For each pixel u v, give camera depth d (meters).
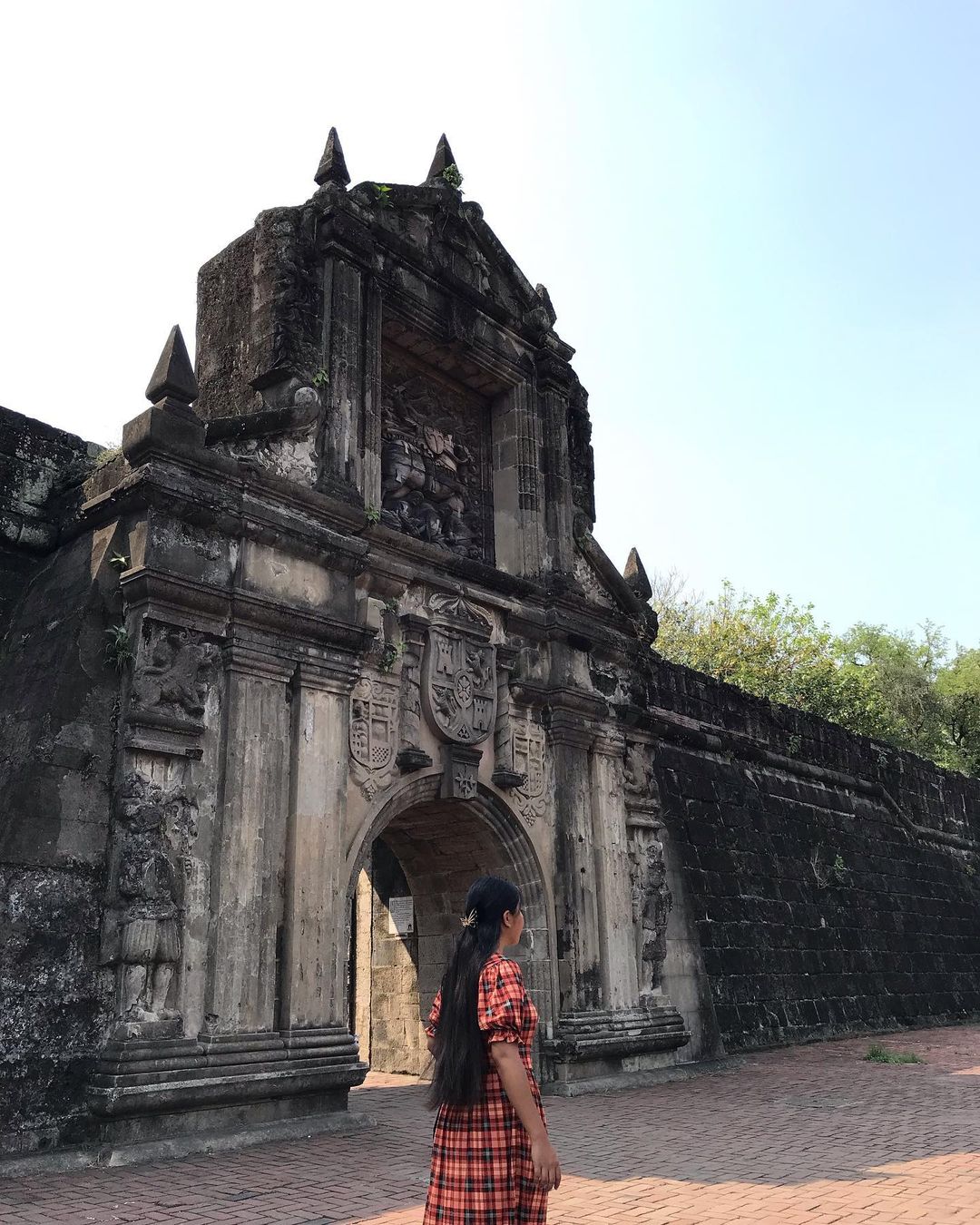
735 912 18.80
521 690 13.38
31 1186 7.25
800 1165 8.15
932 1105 11.23
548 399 15.35
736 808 20.30
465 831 13.23
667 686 19.73
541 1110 3.73
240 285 12.39
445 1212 3.71
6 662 9.94
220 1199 6.91
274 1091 9.02
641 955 14.28
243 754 9.72
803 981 19.84
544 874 13.15
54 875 8.58
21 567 10.86
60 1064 8.21
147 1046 8.42
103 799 9.04
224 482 10.27
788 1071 14.67
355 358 12.11
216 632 9.86
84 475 10.99
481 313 14.45
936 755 39.66
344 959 10.16
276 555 10.53
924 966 24.52
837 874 22.56
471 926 4.10
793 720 23.69
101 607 9.48
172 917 8.83
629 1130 9.84
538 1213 3.72
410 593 12.26
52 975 8.36
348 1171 7.78
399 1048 14.74
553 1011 12.73
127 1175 7.57
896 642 43.31
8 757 9.05
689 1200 7.07
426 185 13.95
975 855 30.12
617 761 14.72
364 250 12.50
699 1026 15.20
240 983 9.17
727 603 37.41
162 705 9.32
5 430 11.02
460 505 14.20
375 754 11.27
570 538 14.99
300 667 10.43
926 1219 6.49
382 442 13.31
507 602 13.59
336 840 10.35
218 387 12.12
